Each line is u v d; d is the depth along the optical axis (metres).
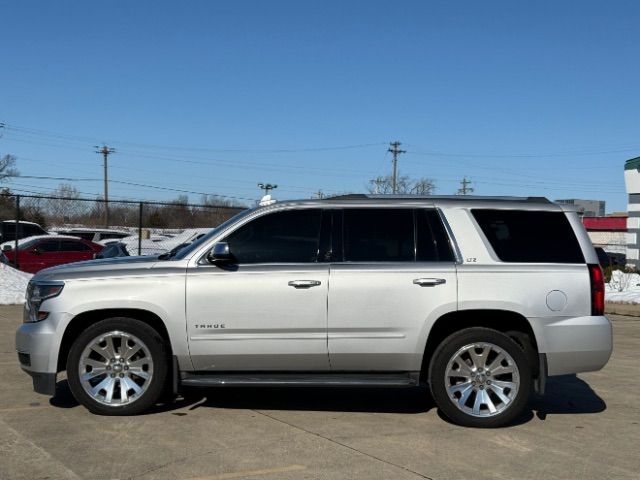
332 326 5.98
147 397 6.09
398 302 5.98
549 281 6.01
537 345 5.98
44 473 4.69
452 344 5.96
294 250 6.18
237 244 6.21
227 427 5.88
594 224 60.25
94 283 6.05
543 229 6.23
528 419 6.34
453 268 6.04
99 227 34.31
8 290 15.84
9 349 9.48
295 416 6.29
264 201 6.63
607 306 16.78
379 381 6.00
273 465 4.93
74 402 6.61
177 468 4.83
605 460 5.17
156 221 35.31
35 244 20.86
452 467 4.95
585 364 6.02
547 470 4.92
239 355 6.02
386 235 6.21
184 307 6.01
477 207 6.30
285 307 5.99
